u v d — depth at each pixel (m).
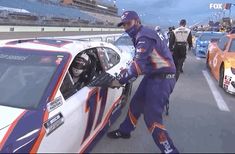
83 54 5.12
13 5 57.12
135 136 5.11
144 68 4.06
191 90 9.24
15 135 3.54
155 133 4.12
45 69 4.48
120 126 4.90
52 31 48.34
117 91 5.76
